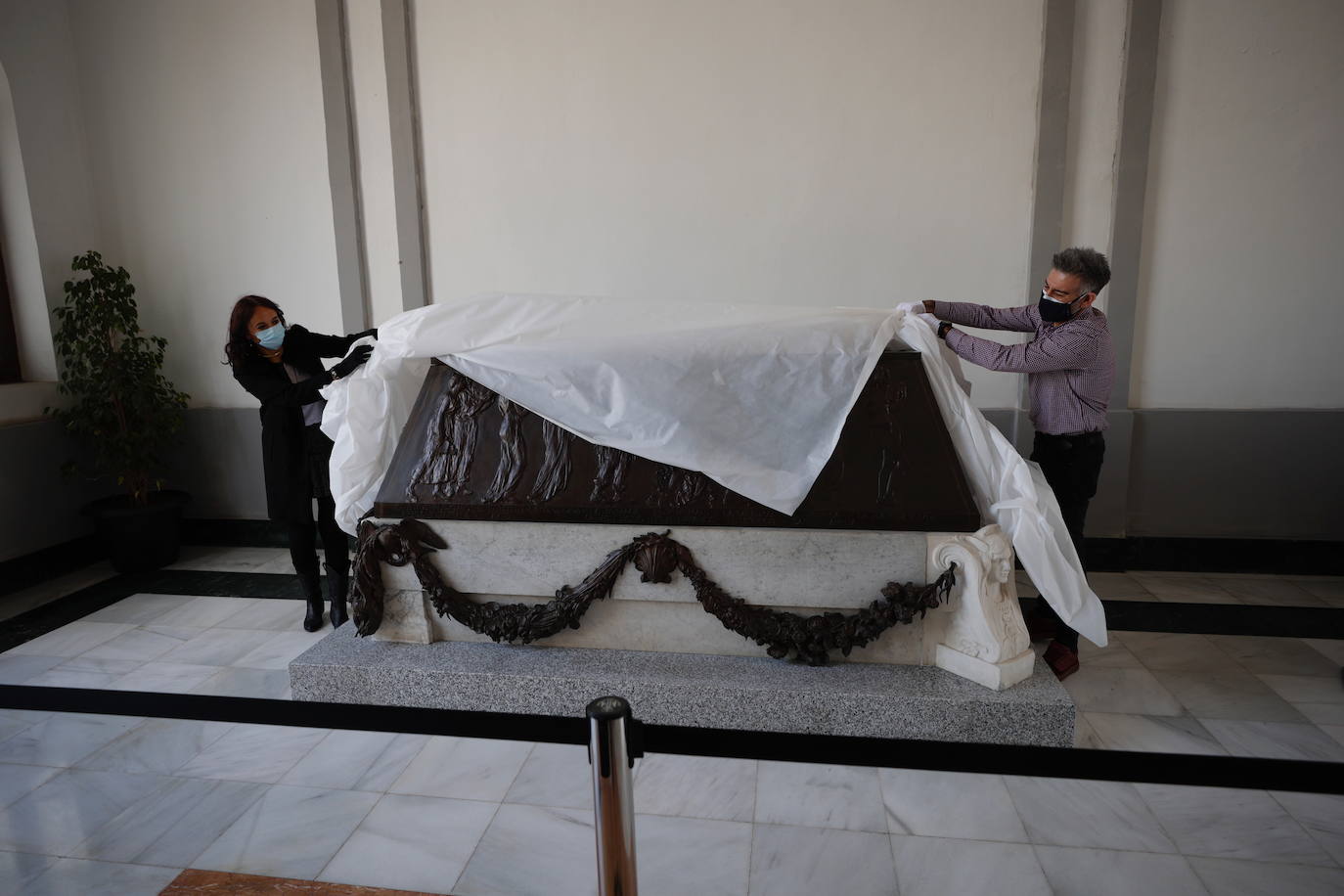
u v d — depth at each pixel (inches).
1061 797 74.6
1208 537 140.8
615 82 141.9
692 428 88.3
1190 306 136.0
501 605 92.1
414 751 84.2
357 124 149.1
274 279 156.9
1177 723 89.0
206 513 165.5
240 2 148.1
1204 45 128.1
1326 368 135.5
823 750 64.3
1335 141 128.3
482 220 150.3
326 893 62.2
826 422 88.0
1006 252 138.6
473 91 145.7
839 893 62.5
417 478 93.7
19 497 140.5
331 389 98.3
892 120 137.0
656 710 85.6
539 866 66.1
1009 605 85.0
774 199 142.0
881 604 84.0
